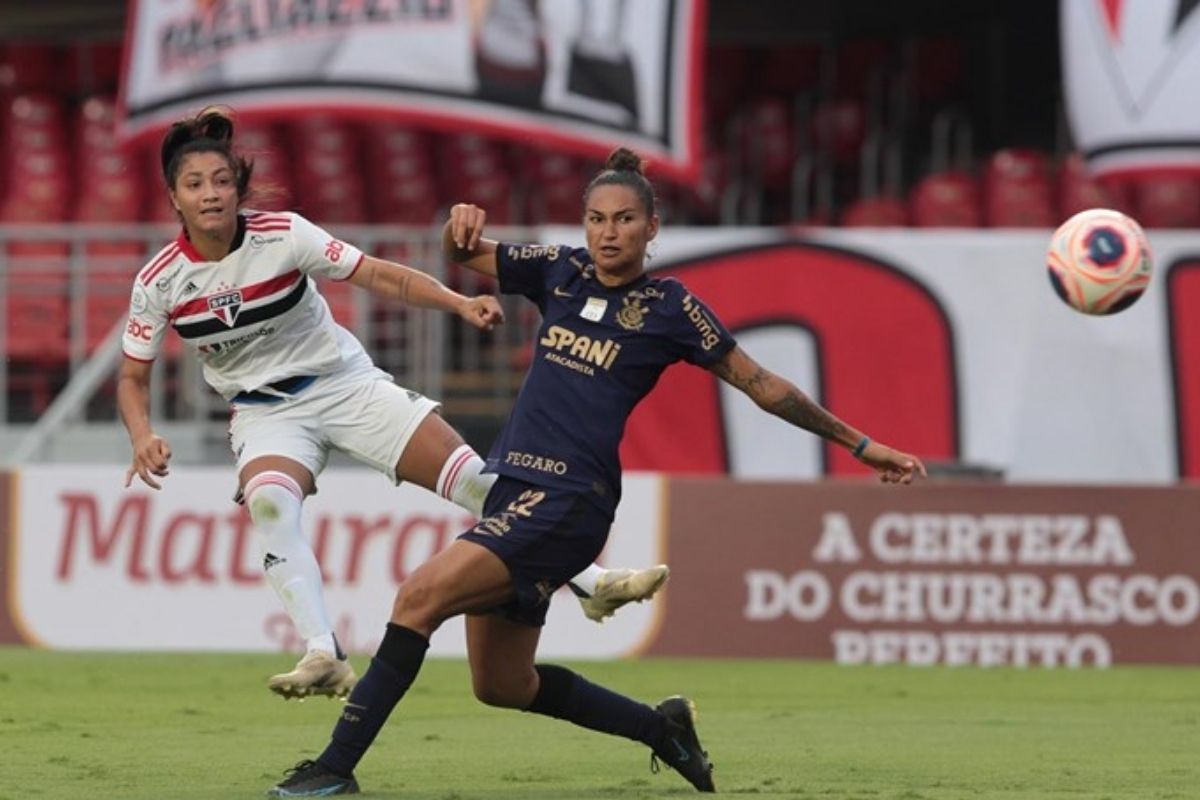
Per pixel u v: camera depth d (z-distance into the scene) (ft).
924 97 228.63
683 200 217.97
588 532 72.90
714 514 148.36
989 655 146.41
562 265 75.00
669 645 147.95
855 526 147.54
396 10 171.01
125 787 78.79
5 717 108.37
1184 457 157.17
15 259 192.65
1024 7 224.94
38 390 185.98
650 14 169.58
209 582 149.48
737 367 73.87
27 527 150.61
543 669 76.07
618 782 82.02
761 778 83.71
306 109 171.53
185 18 172.86
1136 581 146.30
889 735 103.35
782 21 231.50
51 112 216.95
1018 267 158.20
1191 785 82.02
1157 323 157.38
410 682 72.95
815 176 222.07
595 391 73.41
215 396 173.06
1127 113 167.94
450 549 72.43
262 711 113.70
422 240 177.06
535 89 170.30
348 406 85.35
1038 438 158.20
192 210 78.95
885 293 159.22
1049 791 79.46
